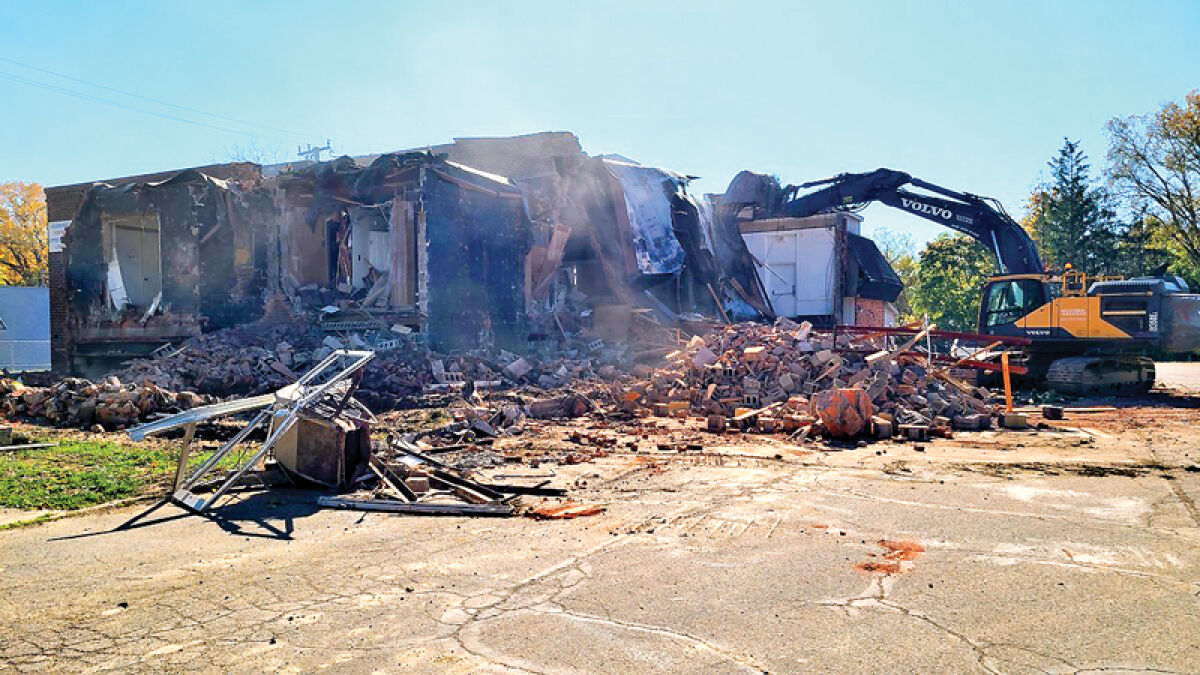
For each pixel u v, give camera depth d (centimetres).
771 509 675
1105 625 402
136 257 2084
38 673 355
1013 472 854
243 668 357
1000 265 2336
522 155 2544
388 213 1786
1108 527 607
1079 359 1847
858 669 351
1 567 518
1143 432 1202
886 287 3039
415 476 788
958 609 426
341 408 745
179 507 685
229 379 1466
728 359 1509
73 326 2016
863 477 827
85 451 943
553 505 689
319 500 695
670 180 2498
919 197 2555
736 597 448
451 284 1794
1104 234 5209
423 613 427
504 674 348
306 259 1908
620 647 378
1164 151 4197
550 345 2050
